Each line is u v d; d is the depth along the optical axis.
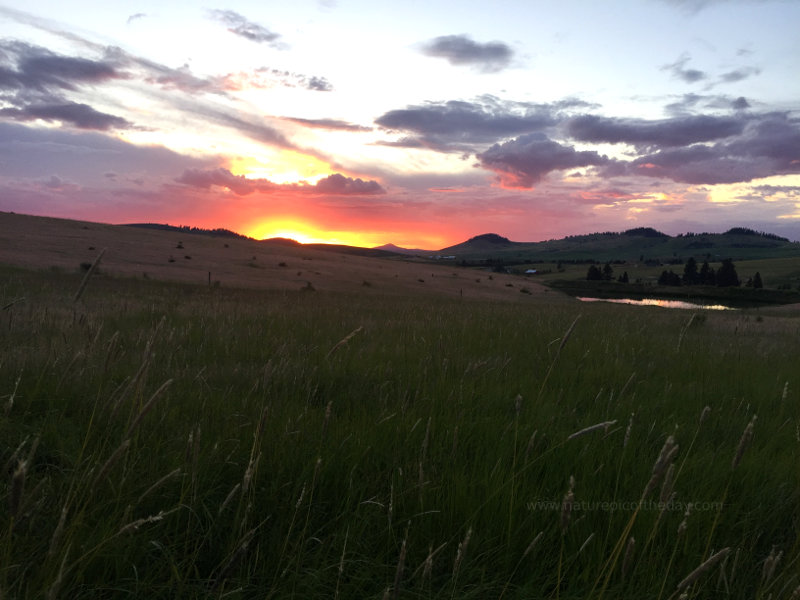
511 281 106.38
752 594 2.14
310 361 6.09
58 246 57.22
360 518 2.37
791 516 2.75
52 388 3.75
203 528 2.29
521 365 6.52
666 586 2.12
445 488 2.68
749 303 119.81
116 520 2.15
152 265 55.34
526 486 2.71
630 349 8.41
